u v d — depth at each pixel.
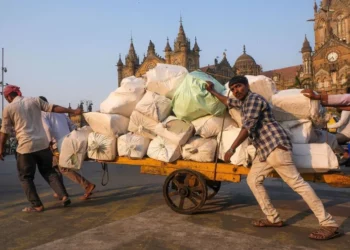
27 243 4.01
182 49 62.03
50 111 5.50
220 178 4.68
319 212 3.98
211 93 4.62
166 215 4.95
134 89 5.44
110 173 10.04
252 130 4.06
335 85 58.72
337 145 5.10
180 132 4.83
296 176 3.99
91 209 5.49
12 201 6.27
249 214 4.99
